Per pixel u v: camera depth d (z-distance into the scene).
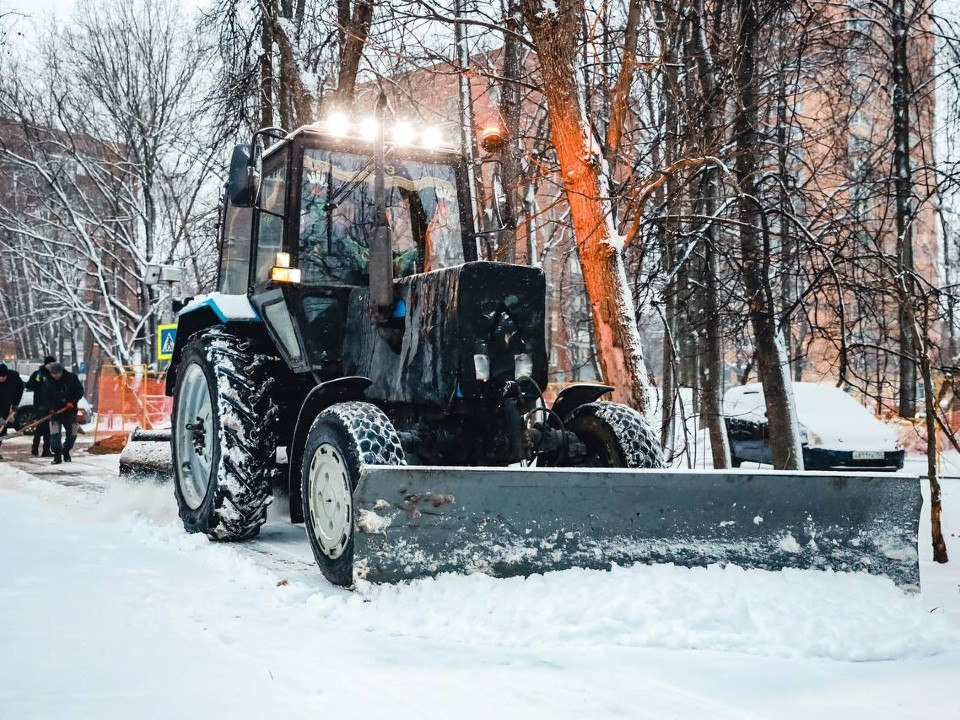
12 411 13.76
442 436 4.52
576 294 20.52
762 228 6.90
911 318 5.68
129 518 6.15
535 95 8.92
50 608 3.65
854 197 7.80
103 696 2.63
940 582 4.55
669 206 6.83
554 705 2.61
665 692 2.72
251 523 5.15
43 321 27.86
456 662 2.97
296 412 5.44
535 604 3.43
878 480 3.79
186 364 5.74
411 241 5.33
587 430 4.82
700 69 7.54
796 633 3.19
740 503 3.76
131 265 25.17
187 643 3.19
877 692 2.74
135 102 21.23
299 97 9.85
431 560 3.64
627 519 3.72
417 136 5.47
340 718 2.48
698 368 13.97
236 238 5.93
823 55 7.93
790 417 7.37
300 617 3.57
